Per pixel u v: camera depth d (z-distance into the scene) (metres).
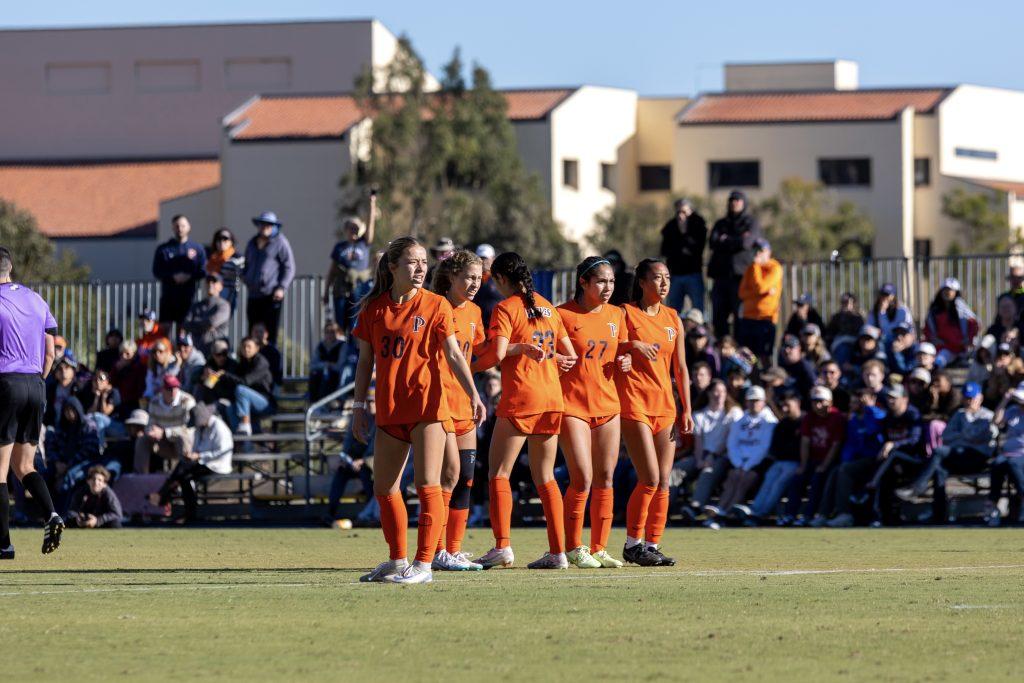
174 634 18.08
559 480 48.62
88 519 48.50
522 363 27.36
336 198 152.00
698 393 50.09
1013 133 175.75
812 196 158.62
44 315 31.66
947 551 33.69
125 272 159.00
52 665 15.99
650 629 18.27
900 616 19.45
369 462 53.03
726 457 48.53
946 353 57.94
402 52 150.88
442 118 147.12
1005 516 49.06
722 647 16.89
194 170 176.88
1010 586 23.38
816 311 57.97
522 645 17.08
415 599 21.42
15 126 195.50
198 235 157.75
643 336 28.48
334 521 48.28
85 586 24.17
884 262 62.00
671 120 172.50
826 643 17.14
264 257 59.75
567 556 28.34
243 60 192.50
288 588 23.22
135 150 194.00
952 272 61.47
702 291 58.44
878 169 161.50
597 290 27.67
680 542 37.88
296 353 66.44
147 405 56.38
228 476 52.41
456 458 27.47
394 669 15.62
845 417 47.19
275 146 152.88
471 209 147.38
